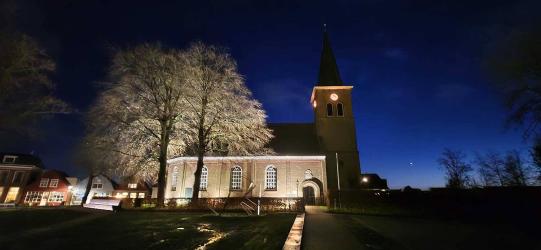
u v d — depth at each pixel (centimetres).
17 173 5591
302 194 3619
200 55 2586
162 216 1886
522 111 2230
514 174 4297
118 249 986
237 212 2230
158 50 2473
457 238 1245
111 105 2408
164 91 2506
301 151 3888
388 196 2419
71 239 1167
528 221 1780
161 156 2467
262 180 3684
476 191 2105
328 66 4656
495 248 1066
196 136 2697
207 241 1059
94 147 2538
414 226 1616
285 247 925
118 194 6531
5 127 1900
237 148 2975
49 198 5594
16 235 1266
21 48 1811
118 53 2395
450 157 5256
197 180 2542
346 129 4162
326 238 1171
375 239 1159
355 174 3900
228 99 2681
